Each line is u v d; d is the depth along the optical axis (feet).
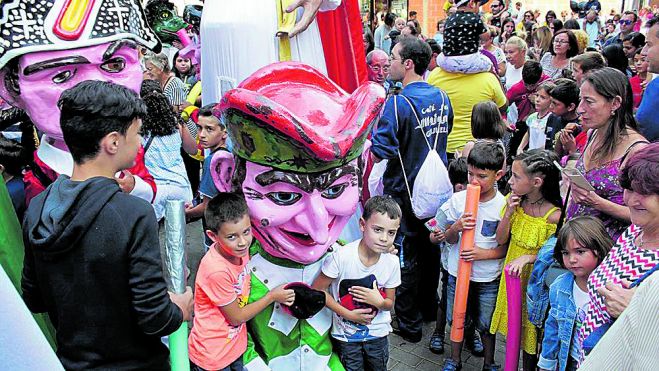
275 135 5.61
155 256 4.81
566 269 7.38
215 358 6.27
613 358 4.09
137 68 6.90
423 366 10.30
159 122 10.71
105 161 4.88
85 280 4.66
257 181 5.98
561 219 8.05
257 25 7.86
